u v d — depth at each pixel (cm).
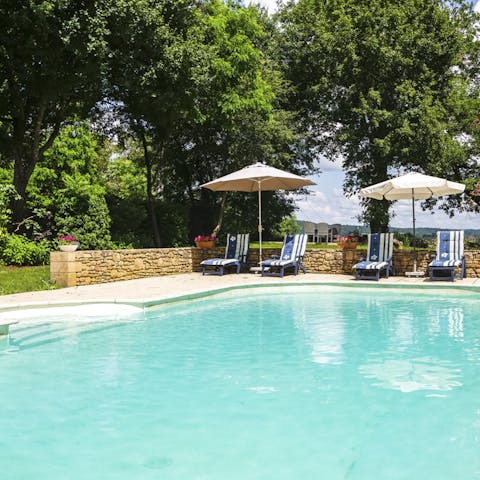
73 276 1176
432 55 2459
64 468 304
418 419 380
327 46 2466
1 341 673
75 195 1802
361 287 1238
